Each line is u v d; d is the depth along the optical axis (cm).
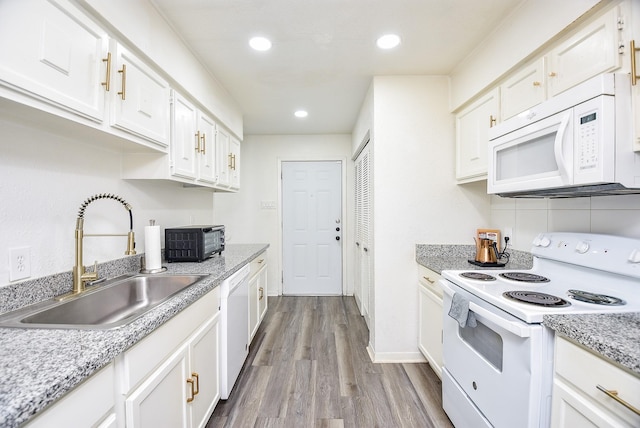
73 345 75
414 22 160
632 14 98
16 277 103
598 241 129
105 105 112
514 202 199
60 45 90
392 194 225
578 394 87
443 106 225
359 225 342
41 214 113
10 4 76
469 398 135
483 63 179
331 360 226
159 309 102
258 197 398
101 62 109
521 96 152
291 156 396
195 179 193
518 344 102
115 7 113
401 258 226
